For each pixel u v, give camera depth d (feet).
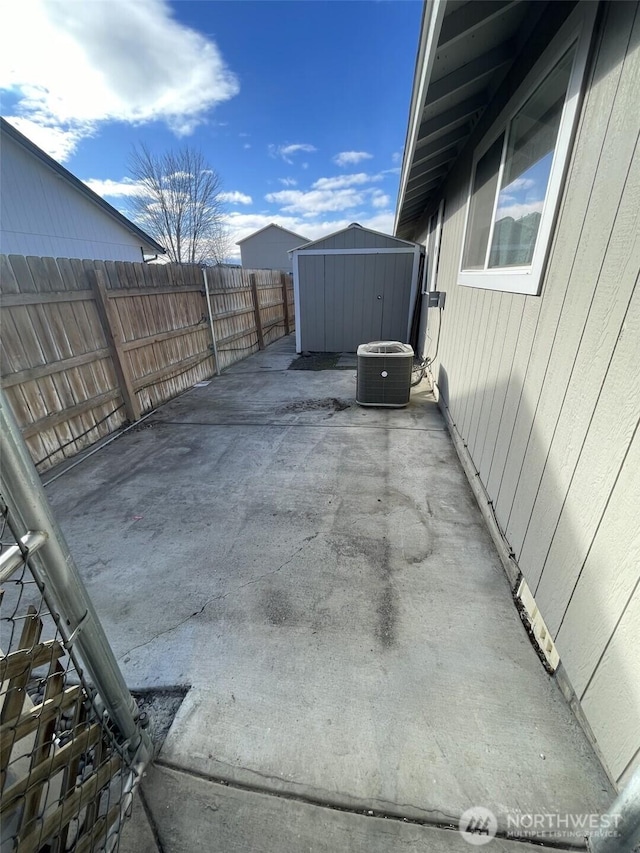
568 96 4.90
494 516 7.37
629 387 3.46
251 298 26.94
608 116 4.02
